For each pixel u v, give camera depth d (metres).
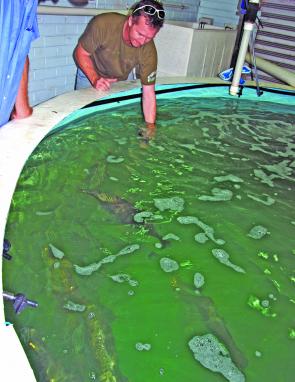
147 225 2.04
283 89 4.26
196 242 1.99
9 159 1.95
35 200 2.04
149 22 2.39
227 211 2.26
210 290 1.71
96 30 2.77
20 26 1.88
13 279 1.55
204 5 5.63
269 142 3.20
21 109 2.42
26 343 1.30
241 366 1.39
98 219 2.01
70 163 2.41
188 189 2.40
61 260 1.70
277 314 1.64
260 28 5.65
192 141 3.00
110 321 1.47
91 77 3.06
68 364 1.26
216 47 4.86
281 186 2.58
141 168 2.53
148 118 3.14
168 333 1.47
